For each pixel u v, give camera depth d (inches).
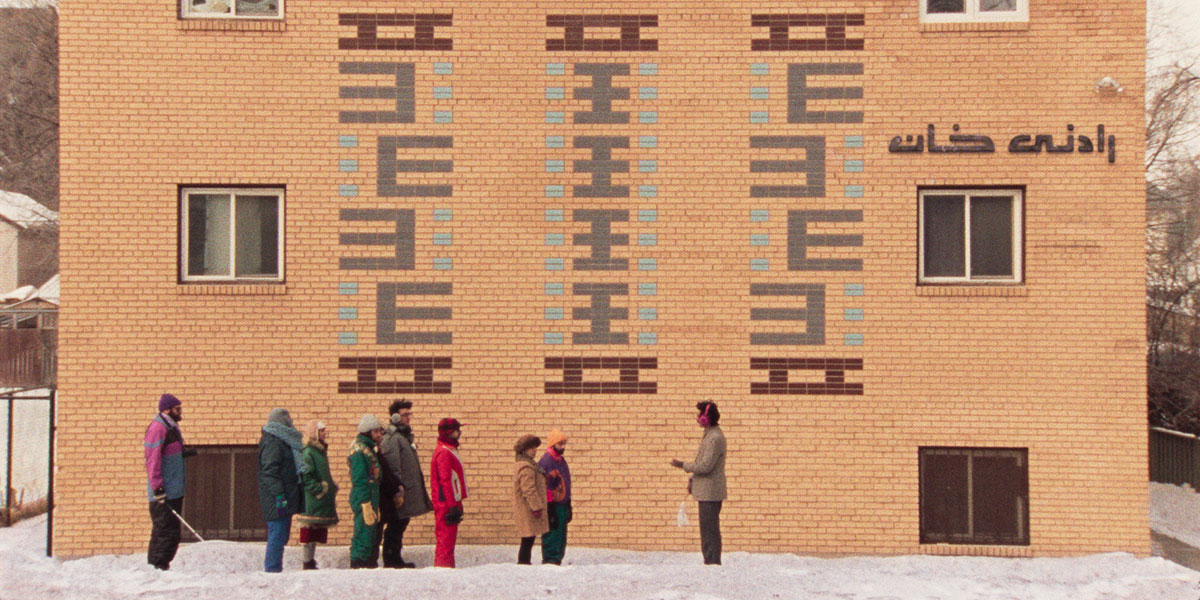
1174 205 1037.8
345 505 489.7
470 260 495.5
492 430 492.7
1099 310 486.6
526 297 495.2
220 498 491.2
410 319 494.3
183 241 494.6
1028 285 488.4
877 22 496.7
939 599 372.5
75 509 481.1
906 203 493.0
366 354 493.0
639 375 493.4
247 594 364.8
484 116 497.7
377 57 497.0
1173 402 875.4
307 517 434.9
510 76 498.3
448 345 494.3
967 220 496.1
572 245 496.4
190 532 490.3
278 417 429.4
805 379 491.2
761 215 495.8
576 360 494.0
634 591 368.5
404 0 498.9
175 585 380.5
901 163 494.6
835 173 495.2
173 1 492.7
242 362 490.6
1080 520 482.3
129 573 399.9
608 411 492.7
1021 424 485.7
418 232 495.8
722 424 491.2
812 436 490.0
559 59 498.6
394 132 496.7
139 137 490.3
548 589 370.0
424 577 382.6
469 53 498.3
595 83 498.6
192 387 488.4
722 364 493.0
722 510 488.7
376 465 435.5
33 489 687.7
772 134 497.0
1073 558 467.8
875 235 493.4
